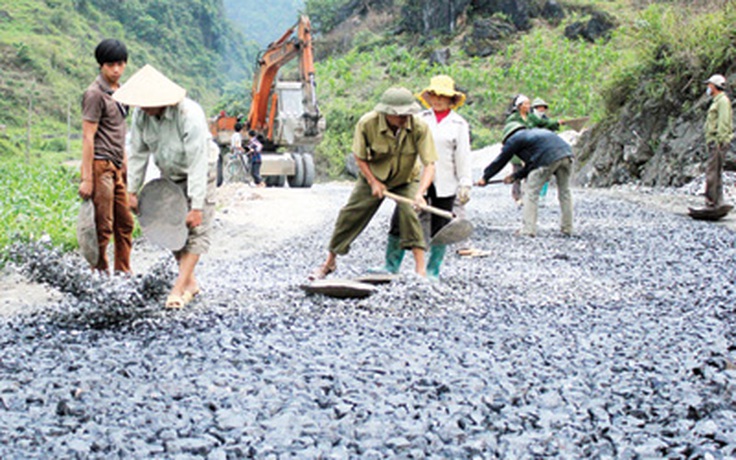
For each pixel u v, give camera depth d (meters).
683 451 2.87
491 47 55.91
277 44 22.41
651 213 12.56
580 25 54.22
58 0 100.50
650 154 18.22
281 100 22.27
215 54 119.94
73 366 3.94
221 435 3.01
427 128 5.89
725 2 18.95
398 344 4.48
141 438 2.97
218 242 10.42
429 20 63.28
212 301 5.66
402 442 2.93
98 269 6.27
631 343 4.50
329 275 7.24
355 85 53.81
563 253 8.55
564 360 4.13
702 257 8.22
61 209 11.80
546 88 47.47
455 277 6.87
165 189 5.33
